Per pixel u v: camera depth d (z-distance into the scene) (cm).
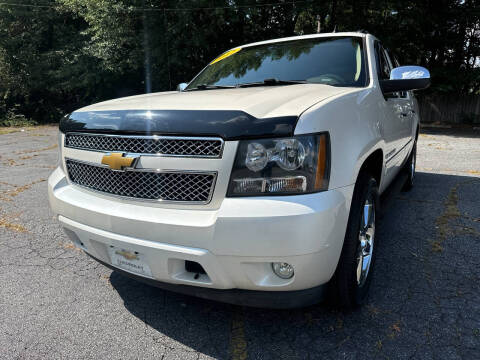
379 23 1489
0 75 1920
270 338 205
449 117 1612
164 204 184
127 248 191
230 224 165
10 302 246
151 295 254
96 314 232
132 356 194
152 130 182
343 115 198
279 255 164
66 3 1772
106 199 206
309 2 1459
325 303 223
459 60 1566
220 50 1712
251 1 1497
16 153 870
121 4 1614
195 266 189
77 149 218
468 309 224
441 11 1470
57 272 287
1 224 390
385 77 319
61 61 1919
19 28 1970
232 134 169
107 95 2022
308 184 168
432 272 271
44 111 2059
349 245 198
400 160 376
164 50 1658
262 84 283
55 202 227
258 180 168
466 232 344
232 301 187
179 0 1491
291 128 167
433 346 193
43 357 194
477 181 540
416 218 384
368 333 205
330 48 312
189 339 207
